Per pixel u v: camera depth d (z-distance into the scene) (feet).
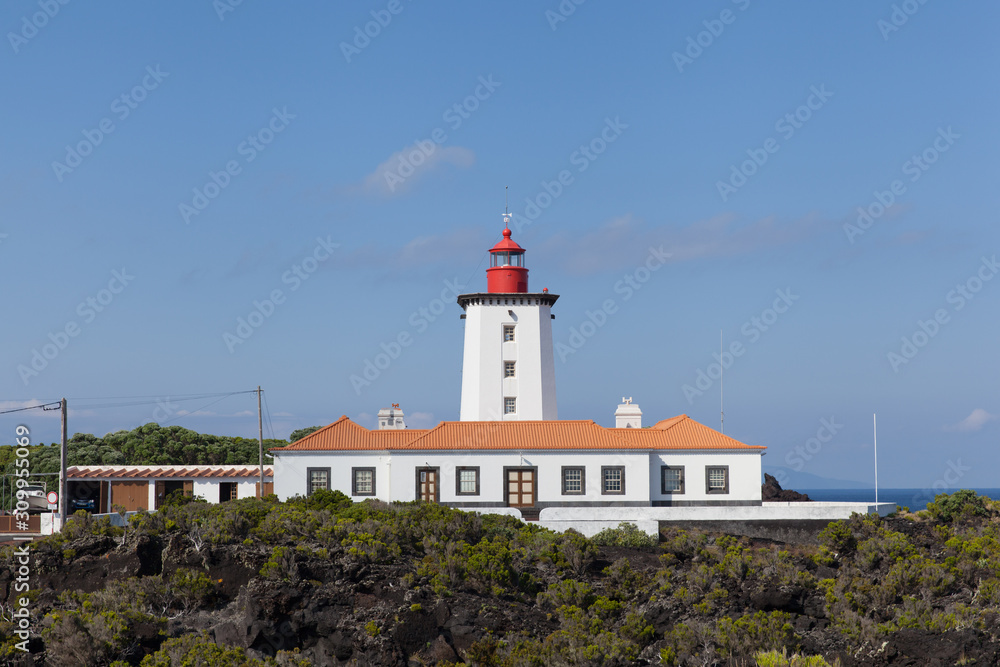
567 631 130.52
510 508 184.85
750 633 130.82
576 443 201.57
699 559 158.61
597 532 174.70
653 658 130.00
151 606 128.36
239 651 118.83
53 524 165.68
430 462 198.18
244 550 136.87
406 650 127.85
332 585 133.69
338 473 200.34
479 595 138.00
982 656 123.24
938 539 176.86
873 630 131.44
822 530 176.96
